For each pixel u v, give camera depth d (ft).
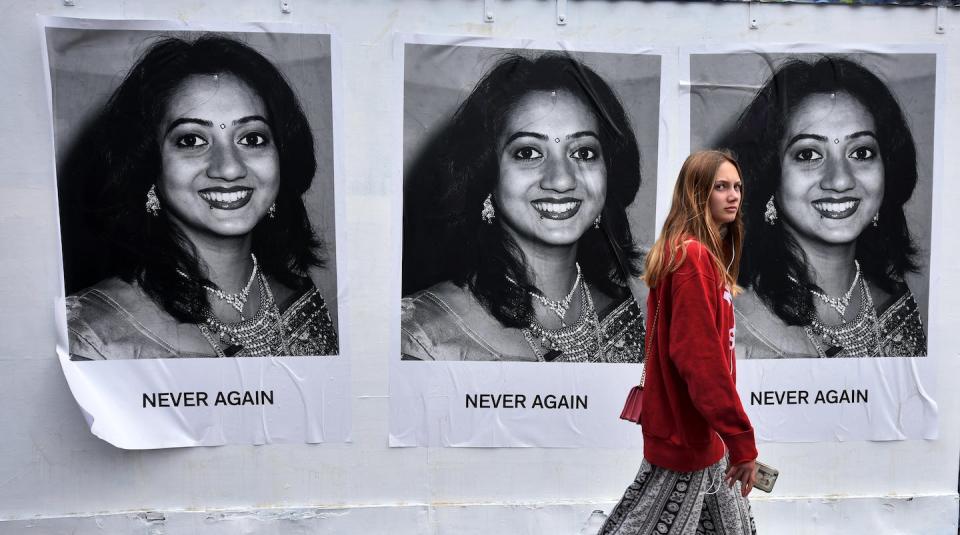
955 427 13.37
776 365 13.20
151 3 12.03
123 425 12.40
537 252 12.78
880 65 12.90
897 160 13.03
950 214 13.17
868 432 13.37
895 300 13.20
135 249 12.32
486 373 12.88
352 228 12.58
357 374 12.77
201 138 12.26
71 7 11.90
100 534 12.57
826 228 13.04
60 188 12.09
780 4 12.72
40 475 12.45
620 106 12.68
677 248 9.05
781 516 13.37
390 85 12.43
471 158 12.59
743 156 12.89
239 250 12.46
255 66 12.26
